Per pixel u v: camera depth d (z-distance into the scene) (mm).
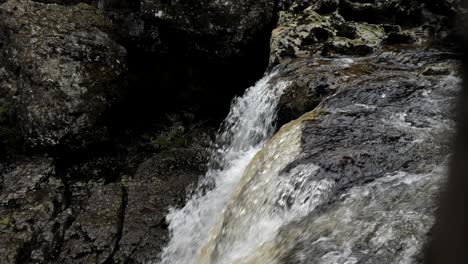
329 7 6398
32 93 6668
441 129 3434
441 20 5676
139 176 6500
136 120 7750
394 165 2982
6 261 5160
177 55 7754
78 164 6832
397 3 6230
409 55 5082
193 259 5230
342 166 3002
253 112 5398
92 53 7035
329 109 4008
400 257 2100
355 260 2166
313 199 2852
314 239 2475
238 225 3436
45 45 6762
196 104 8172
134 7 7809
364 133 3451
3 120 6855
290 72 5062
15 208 5832
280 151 3594
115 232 5617
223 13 6977
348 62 5086
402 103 3949
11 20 6977
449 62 4668
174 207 6000
